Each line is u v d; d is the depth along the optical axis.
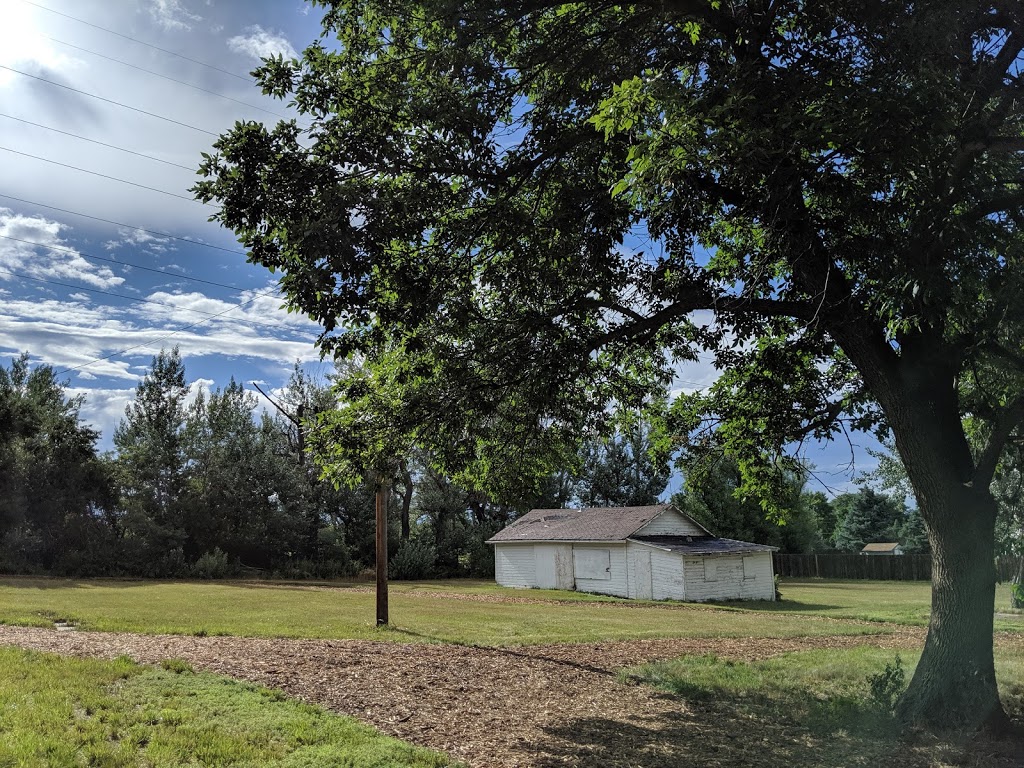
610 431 11.73
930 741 7.63
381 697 9.13
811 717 8.79
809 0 6.77
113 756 6.02
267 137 7.58
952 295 6.37
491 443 10.86
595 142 8.49
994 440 8.17
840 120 5.84
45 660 9.38
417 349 8.42
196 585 32.59
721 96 6.48
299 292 7.05
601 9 7.91
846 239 7.18
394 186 8.00
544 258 8.67
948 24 6.20
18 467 35.72
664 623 20.81
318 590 31.92
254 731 7.08
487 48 8.11
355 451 9.77
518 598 30.42
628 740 7.88
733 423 11.87
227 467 44.25
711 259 10.15
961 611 8.11
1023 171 6.96
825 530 92.31
